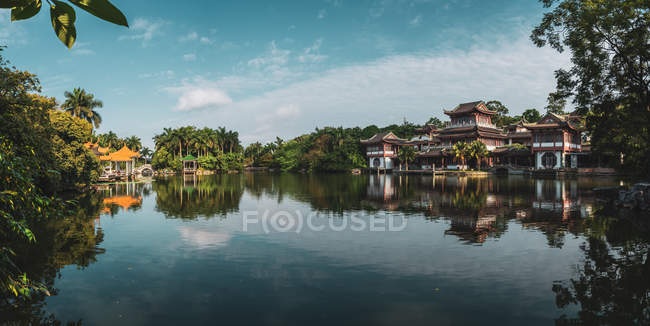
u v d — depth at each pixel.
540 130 63.88
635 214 17.91
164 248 11.68
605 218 16.81
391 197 27.08
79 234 13.85
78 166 29.95
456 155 66.56
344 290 8.02
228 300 7.50
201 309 7.07
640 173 29.22
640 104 18.77
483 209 20.05
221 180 55.62
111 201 25.41
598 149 31.58
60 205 5.31
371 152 93.00
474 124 77.12
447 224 15.60
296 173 91.88
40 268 9.59
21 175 4.77
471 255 10.70
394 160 91.31
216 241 12.69
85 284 8.41
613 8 16.36
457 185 38.81
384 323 6.46
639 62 17.56
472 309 7.02
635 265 9.58
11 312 6.92
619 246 11.56
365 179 55.91
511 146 73.12
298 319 6.63
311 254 10.95
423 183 43.38
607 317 6.64
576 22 17.55
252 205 22.88
